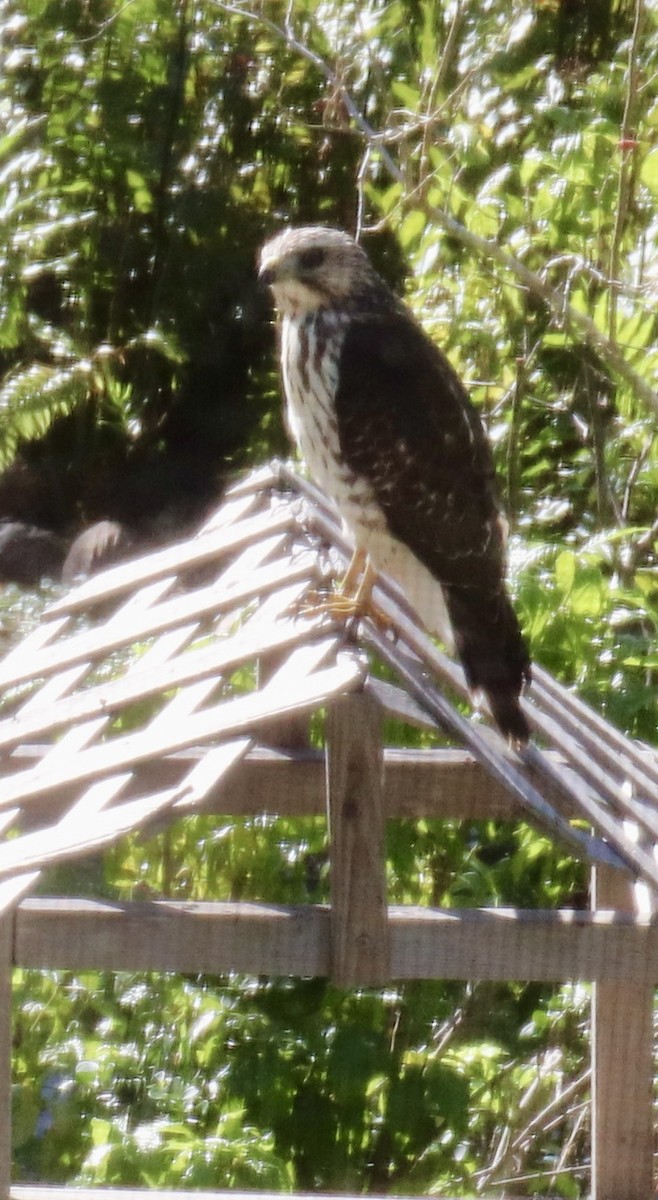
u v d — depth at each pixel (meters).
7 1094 4.98
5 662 6.21
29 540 15.45
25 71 14.62
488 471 6.98
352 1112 7.41
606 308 8.23
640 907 4.93
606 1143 6.21
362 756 4.68
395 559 6.83
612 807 5.53
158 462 16.09
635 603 7.64
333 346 6.88
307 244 6.95
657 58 8.82
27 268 13.12
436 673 6.36
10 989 4.78
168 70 14.38
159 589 6.68
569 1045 8.41
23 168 12.86
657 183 7.61
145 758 4.72
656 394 7.70
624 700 7.29
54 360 14.79
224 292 15.51
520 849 7.75
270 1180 6.50
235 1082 7.38
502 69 9.34
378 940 4.75
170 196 15.08
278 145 14.59
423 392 6.84
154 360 15.69
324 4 9.58
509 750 5.63
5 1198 5.04
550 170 9.16
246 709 4.73
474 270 8.81
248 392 16.02
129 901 4.82
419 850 8.05
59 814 5.16
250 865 7.71
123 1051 7.68
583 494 9.54
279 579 6.16
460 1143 7.98
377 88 9.77
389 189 9.80
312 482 8.35
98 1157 6.45
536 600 7.31
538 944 4.81
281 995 7.62
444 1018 8.40
